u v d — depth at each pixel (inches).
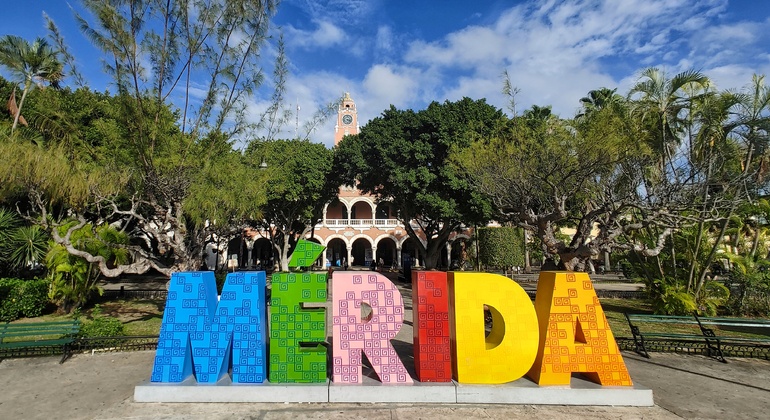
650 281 586.9
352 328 251.8
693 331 472.1
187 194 450.3
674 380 291.7
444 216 867.4
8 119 761.6
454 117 876.0
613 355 249.8
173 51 429.4
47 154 409.7
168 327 256.2
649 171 469.4
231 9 429.1
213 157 482.6
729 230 563.8
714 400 252.2
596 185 473.4
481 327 250.8
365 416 222.1
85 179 417.7
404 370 248.5
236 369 252.1
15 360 328.5
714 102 514.6
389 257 1904.5
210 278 267.9
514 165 481.4
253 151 550.3
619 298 760.3
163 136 448.5
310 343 266.7
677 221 422.3
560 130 475.2
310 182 987.9
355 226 1679.4
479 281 253.6
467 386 243.9
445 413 226.5
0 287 490.0
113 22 376.8
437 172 891.4
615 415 226.8
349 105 2114.9
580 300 253.6
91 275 562.3
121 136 437.7
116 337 336.8
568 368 247.9
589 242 448.5
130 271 447.2
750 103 492.1
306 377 251.1
